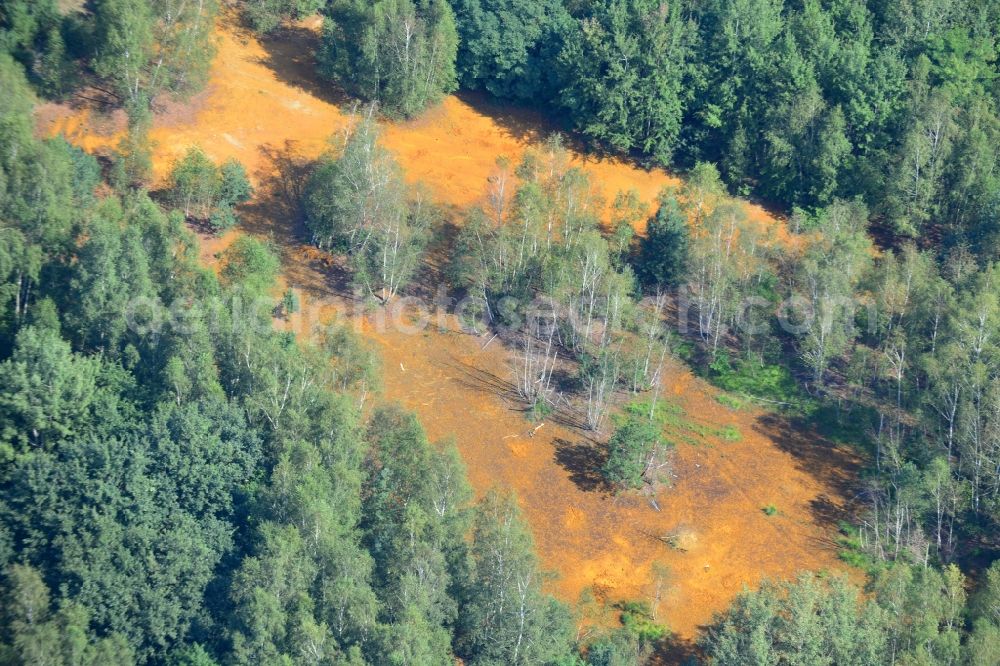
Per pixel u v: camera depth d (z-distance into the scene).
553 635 167.25
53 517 168.00
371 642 156.88
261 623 156.62
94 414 182.00
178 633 163.38
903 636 166.62
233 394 187.00
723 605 184.62
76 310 192.25
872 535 194.38
